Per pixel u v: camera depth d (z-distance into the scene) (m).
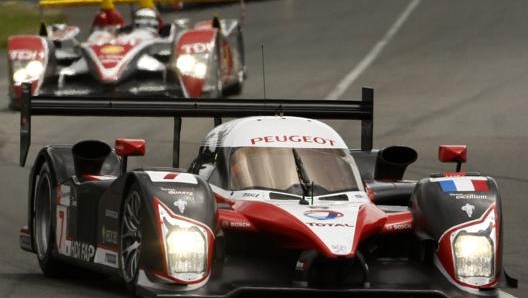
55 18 134.25
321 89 79.12
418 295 27.09
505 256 36.88
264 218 27.27
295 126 30.89
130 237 27.98
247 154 29.77
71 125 67.56
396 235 28.97
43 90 66.19
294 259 27.50
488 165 54.25
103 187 30.41
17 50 68.00
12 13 134.38
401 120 66.56
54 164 33.78
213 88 68.25
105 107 32.97
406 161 33.31
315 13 125.94
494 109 68.88
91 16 137.12
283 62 94.50
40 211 34.97
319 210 27.59
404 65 89.12
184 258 26.06
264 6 134.50
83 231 31.08
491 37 101.38
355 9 126.81
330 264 26.48
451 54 93.25
